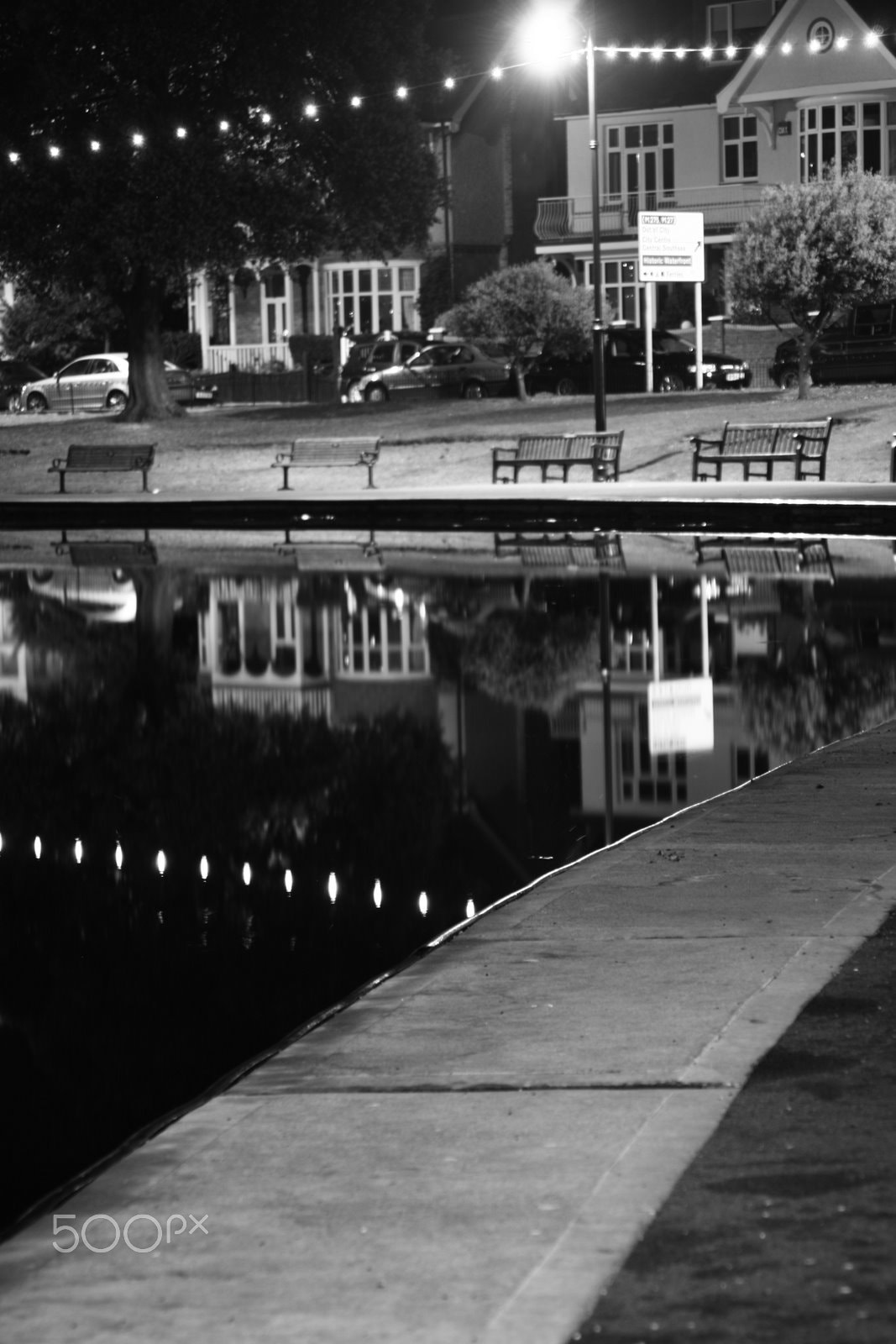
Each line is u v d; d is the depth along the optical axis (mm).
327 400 65125
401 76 55594
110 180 51469
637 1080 5488
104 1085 7156
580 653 19094
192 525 38062
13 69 54094
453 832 11695
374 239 56344
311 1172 4832
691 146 71562
